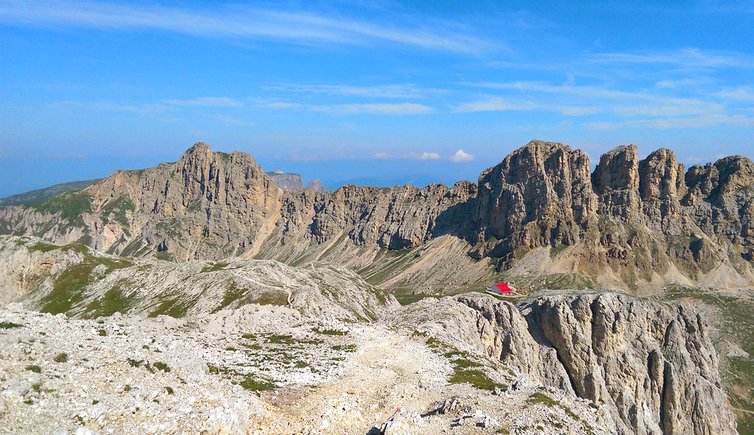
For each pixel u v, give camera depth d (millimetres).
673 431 129625
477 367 64500
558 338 128250
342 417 40156
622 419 125375
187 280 188000
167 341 41375
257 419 35969
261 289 161000
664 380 132625
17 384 25641
